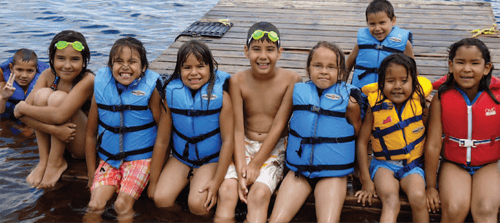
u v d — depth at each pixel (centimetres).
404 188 323
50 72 379
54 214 321
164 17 924
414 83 323
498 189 306
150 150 355
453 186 314
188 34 692
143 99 339
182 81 339
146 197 349
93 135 356
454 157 329
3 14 871
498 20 896
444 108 322
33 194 344
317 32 710
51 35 755
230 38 682
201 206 321
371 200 329
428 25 736
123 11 949
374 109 334
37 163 383
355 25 744
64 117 346
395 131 331
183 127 338
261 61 336
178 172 345
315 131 330
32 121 351
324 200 314
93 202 326
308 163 330
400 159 334
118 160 347
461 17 778
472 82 307
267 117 359
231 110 340
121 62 329
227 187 329
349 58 477
